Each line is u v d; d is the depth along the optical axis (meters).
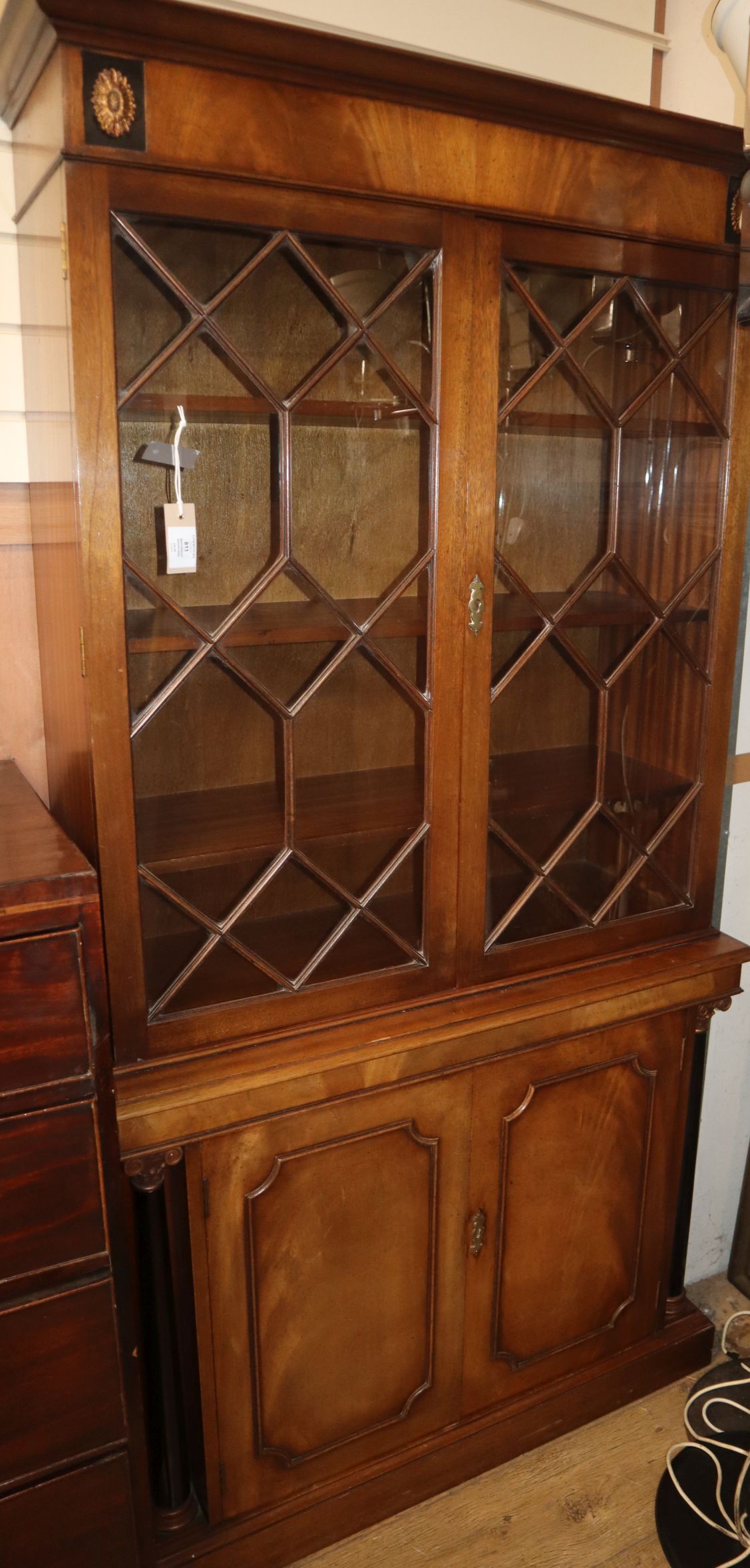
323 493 1.15
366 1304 1.39
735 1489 1.54
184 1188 1.22
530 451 1.25
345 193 1.06
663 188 1.24
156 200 0.98
